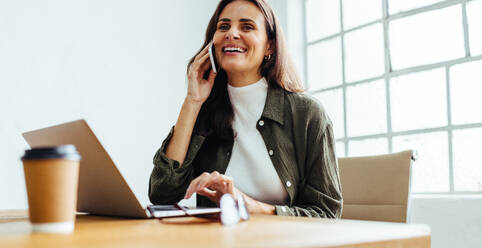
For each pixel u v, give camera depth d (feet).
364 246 1.89
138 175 10.78
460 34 8.35
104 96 10.53
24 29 9.78
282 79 4.96
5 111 9.45
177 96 11.55
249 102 4.93
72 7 10.34
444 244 7.56
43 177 2.06
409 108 9.16
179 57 11.65
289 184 4.55
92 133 2.58
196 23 11.98
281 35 5.02
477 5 8.09
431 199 7.76
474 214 7.19
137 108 10.92
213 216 2.93
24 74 9.70
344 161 5.75
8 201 9.30
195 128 4.93
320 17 11.49
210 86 4.92
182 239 1.81
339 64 10.87
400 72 9.34
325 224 2.36
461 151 8.20
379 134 9.71
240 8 4.90
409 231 2.10
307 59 11.82
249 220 2.69
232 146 4.89
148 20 11.25
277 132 4.67
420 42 9.04
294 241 1.72
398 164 5.26
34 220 2.08
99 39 10.59
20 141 9.53
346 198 5.57
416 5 9.15
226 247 1.58
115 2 10.85
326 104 11.16
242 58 4.80
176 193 4.65
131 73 10.91
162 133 11.23
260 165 4.65
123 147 10.64
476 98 8.03
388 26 9.68
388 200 5.21
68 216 2.12
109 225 2.53
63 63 10.13
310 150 4.56
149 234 2.01
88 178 3.05
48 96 9.91
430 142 8.71
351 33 10.60
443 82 8.56
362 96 10.21
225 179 3.50
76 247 1.62
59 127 2.90
